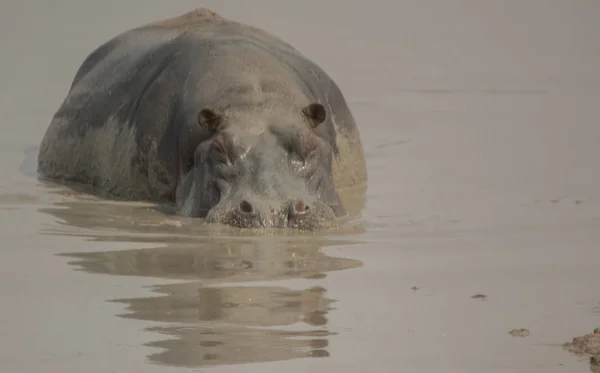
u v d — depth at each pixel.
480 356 18.91
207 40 35.66
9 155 41.72
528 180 36.66
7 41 78.50
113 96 36.69
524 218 30.69
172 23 39.81
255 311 21.22
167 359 18.52
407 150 42.72
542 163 39.78
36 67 66.25
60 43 78.06
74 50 74.50
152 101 34.47
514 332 20.16
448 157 41.22
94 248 26.59
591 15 103.38
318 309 21.44
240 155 30.12
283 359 18.58
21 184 36.84
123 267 24.64
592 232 28.78
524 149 42.69
